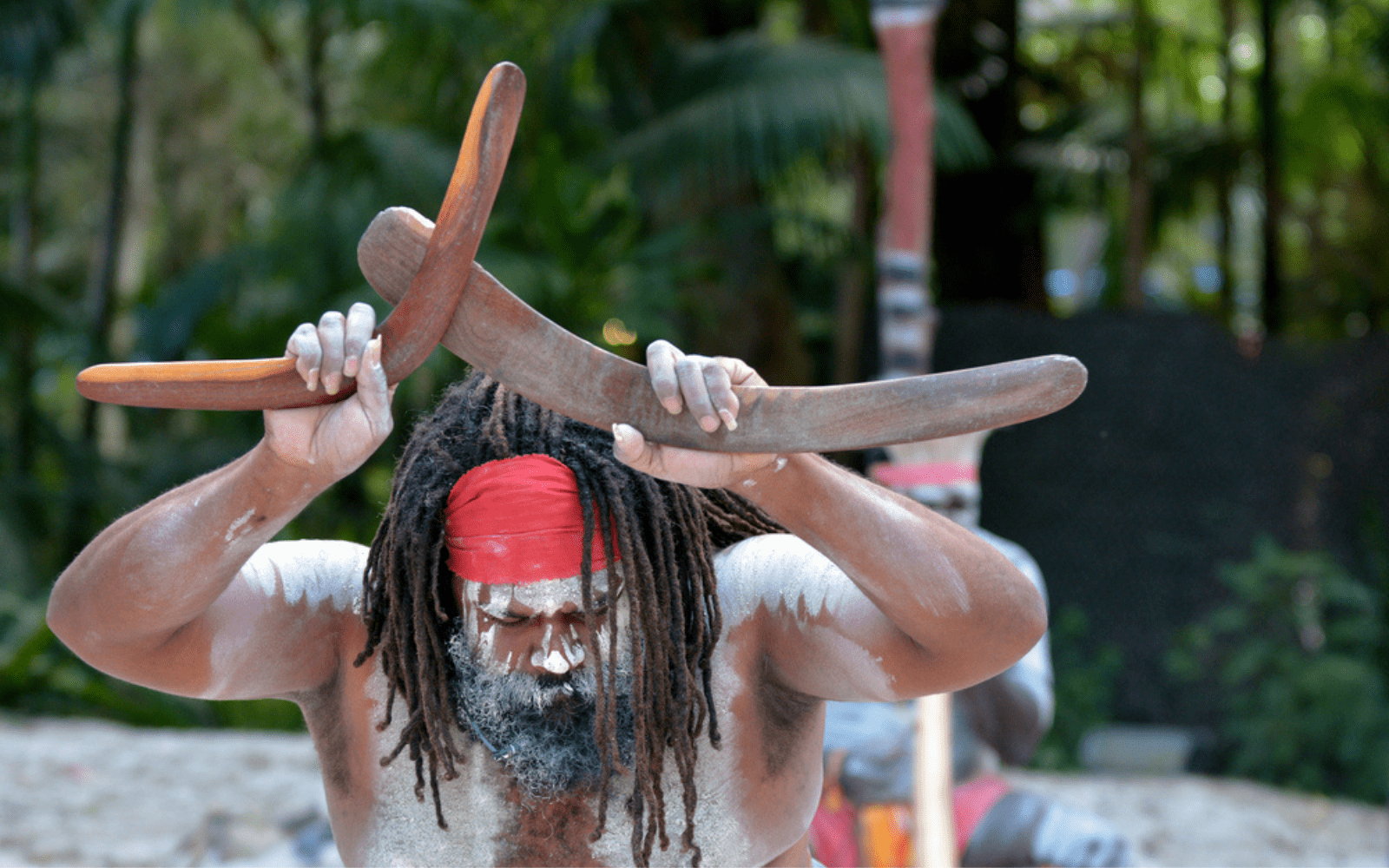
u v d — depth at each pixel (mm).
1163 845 15797
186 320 29469
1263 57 35438
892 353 10328
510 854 4418
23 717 22188
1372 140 37938
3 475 31125
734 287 28391
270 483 3779
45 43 33406
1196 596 24391
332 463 3715
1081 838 8844
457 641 4402
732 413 3701
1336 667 22453
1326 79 38031
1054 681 24062
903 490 8094
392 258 3869
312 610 4645
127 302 40531
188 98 46469
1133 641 24594
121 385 3701
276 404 3703
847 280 28766
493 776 4438
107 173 46562
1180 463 24656
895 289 10289
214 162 48344
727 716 4555
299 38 42469
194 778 16719
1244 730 22859
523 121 28672
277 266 29562
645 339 25859
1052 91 40344
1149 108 43688
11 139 42469
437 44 29000
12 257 48812
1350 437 24344
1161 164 38312
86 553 4066
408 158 28062
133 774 16984
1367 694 22297
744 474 3799
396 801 4547
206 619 4367
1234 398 24609
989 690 8961
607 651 4359
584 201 26219
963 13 33219
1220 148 37562
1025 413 3707
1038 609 4152
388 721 4543
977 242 34469
